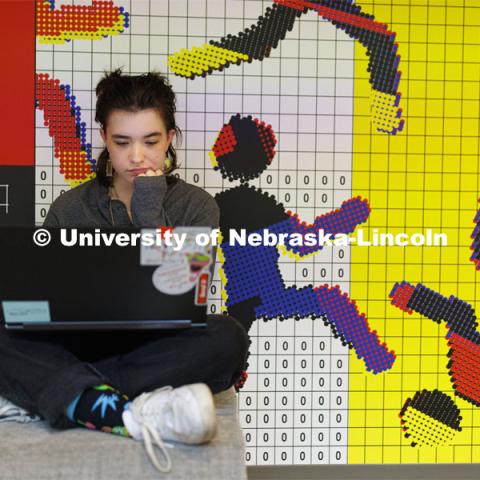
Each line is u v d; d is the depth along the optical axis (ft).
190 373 4.49
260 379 6.34
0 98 6.12
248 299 6.32
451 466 6.39
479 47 6.32
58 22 6.14
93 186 5.80
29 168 6.20
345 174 6.34
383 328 6.38
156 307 4.39
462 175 6.38
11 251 4.17
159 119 5.32
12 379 4.40
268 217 6.32
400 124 6.31
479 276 6.39
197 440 3.93
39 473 3.93
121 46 6.19
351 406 6.39
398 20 6.27
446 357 6.40
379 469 6.37
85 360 4.90
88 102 6.20
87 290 4.29
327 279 6.35
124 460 3.99
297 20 6.26
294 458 6.37
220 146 6.27
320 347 6.37
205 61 6.23
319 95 6.30
